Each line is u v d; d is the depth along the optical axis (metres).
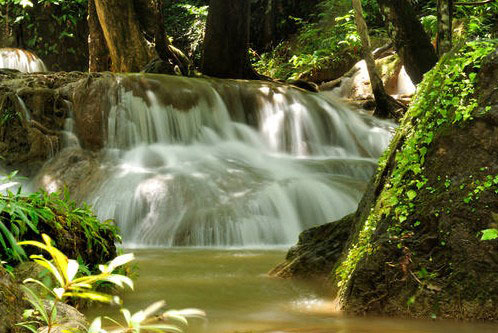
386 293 3.46
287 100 13.27
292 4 22.78
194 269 5.54
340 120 13.49
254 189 9.16
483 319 3.22
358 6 14.23
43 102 11.33
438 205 3.50
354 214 4.79
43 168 10.72
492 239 3.31
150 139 11.65
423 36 11.68
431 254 3.45
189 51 22.77
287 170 10.65
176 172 9.80
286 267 4.82
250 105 12.94
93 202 9.25
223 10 14.67
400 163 3.79
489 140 3.49
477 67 3.69
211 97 12.51
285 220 8.69
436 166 3.62
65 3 21.47
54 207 3.95
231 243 8.19
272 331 3.12
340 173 11.01
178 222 8.47
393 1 11.59
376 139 13.42
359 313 3.46
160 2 15.24
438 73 3.97
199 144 12.02
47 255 3.61
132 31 16.20
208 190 9.09
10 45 21.00
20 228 3.44
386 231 3.60
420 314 3.33
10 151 11.10
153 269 5.54
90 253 4.07
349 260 3.83
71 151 10.93
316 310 3.66
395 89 17.00
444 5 6.75
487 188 3.41
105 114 11.40
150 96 11.88
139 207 8.91
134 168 10.24
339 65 18.36
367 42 14.17
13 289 2.13
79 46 22.06
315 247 4.80
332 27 19.45
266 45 22.81
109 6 16.03
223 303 3.93
